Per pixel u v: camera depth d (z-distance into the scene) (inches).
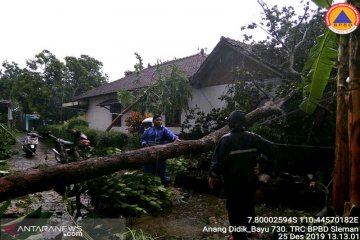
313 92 197.2
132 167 181.8
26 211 178.2
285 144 237.0
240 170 121.3
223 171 125.3
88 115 792.9
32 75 1037.2
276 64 362.3
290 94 269.1
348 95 142.6
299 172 225.5
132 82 698.8
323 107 231.5
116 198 182.2
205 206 202.4
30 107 1017.5
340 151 157.1
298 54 324.2
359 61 139.3
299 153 229.5
